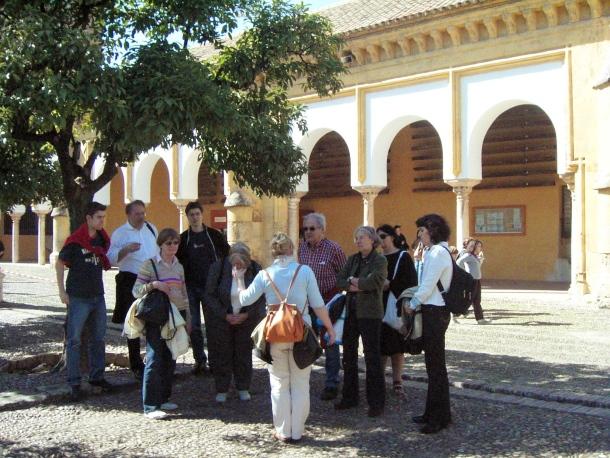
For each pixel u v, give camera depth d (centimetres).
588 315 1510
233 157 970
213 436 619
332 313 762
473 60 1931
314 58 986
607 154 1636
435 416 626
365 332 682
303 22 939
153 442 600
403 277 730
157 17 891
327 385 762
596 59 1723
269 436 619
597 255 1731
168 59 771
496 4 1844
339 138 2973
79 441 600
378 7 2241
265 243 2416
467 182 1950
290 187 985
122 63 790
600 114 1656
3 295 2006
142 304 689
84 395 769
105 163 898
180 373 863
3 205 1137
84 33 731
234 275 720
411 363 952
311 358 598
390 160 2850
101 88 700
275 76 965
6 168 1048
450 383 812
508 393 765
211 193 3356
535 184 2441
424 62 2027
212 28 887
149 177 2911
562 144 1783
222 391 736
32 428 641
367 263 685
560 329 1302
